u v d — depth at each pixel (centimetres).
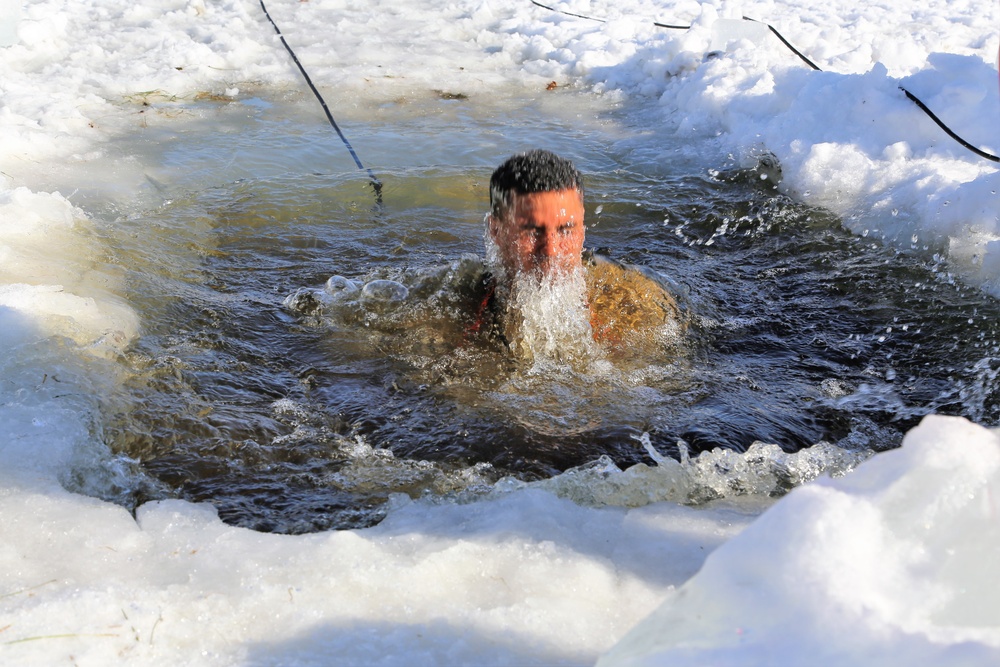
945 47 700
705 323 352
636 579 198
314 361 318
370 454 267
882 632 98
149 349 317
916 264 400
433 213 463
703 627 109
